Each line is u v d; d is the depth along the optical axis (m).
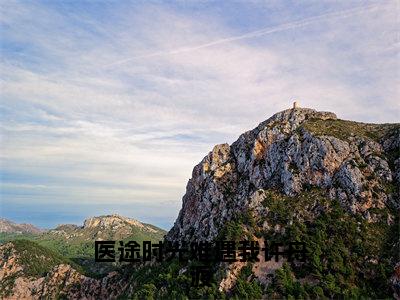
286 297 165.88
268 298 167.25
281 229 196.50
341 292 163.88
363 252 178.88
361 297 161.38
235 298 168.25
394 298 162.00
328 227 190.75
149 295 198.50
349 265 174.50
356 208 197.25
